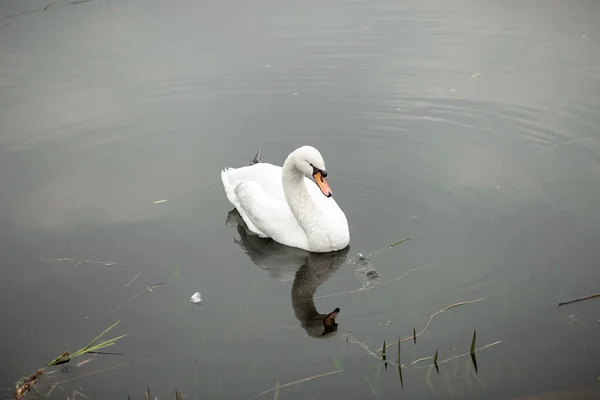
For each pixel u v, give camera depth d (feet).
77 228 37.29
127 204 39.63
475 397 24.93
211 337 28.78
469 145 43.78
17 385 26.50
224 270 33.83
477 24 58.75
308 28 59.72
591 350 26.78
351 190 40.06
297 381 26.05
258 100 50.31
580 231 34.30
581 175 39.34
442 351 27.20
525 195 37.88
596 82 48.88
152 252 35.27
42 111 49.32
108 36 59.16
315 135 45.98
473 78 50.83
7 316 30.58
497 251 33.32
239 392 25.68
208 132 46.83
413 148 43.93
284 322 29.60
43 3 66.13
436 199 38.47
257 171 39.42
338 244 34.83
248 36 58.65
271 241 37.01
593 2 61.31
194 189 41.14
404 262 33.22
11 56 56.13
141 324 29.78
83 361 27.68
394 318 29.30
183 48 57.00
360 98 49.67
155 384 26.32
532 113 46.14
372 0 65.10
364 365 26.73
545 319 28.50
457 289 30.89
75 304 31.30
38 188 41.04
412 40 56.85
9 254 35.04
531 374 25.85
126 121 48.26
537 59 52.49
